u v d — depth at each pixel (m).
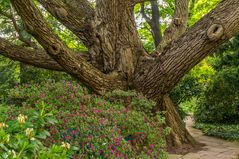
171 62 6.22
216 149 7.30
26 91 5.15
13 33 9.87
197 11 11.94
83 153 3.59
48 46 5.41
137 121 4.49
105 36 6.90
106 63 6.93
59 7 7.21
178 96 9.83
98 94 6.43
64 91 4.86
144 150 4.47
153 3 11.11
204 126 11.45
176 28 7.59
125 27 7.04
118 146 3.75
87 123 3.98
